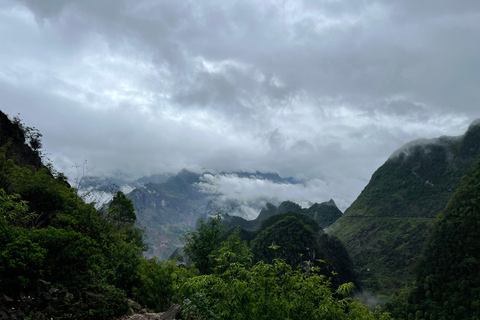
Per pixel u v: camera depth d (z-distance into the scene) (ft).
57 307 30.14
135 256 50.24
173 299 47.34
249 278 22.45
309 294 23.04
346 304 24.39
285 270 23.84
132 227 93.15
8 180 48.24
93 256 38.52
